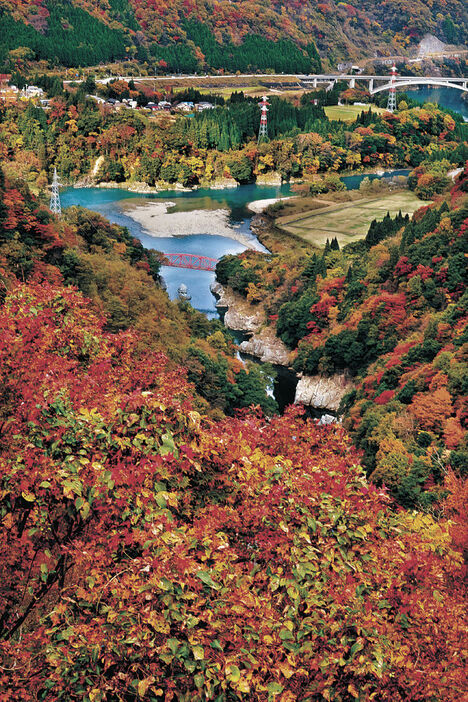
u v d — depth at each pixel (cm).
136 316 9106
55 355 2645
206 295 15100
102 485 1828
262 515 1989
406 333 10756
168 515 1845
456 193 14588
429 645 1914
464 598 2234
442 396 7562
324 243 18175
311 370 11425
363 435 7950
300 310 12400
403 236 12569
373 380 9456
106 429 2002
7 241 9325
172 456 1952
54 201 13712
